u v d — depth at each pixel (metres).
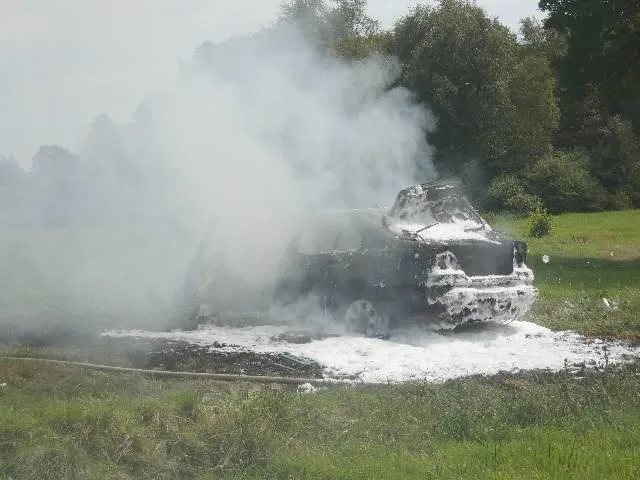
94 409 5.63
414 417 6.20
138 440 5.32
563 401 6.50
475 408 6.29
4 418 5.50
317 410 6.23
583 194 43.72
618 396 6.74
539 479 4.88
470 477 4.95
